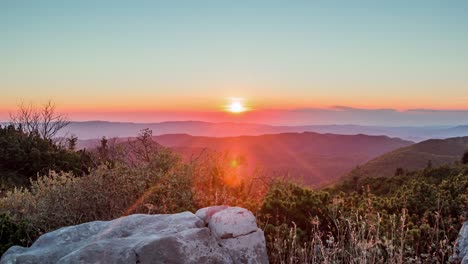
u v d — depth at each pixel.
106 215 7.45
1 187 16.12
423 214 7.38
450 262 5.18
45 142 23.19
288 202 7.04
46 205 7.38
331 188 11.16
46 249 4.76
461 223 6.43
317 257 5.49
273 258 5.75
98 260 4.15
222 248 4.85
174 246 4.37
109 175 7.73
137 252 4.25
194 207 7.88
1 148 20.58
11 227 6.81
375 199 8.63
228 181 9.55
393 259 4.97
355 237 5.33
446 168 18.95
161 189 7.96
